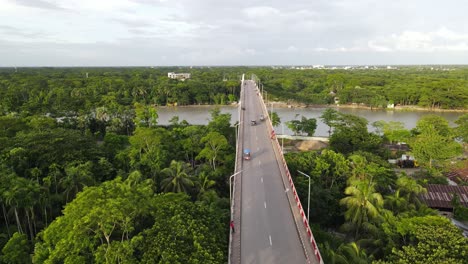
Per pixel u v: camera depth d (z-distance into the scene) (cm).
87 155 6375
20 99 14988
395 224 4119
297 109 17688
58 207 5047
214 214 3825
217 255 2952
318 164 6112
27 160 5866
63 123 10144
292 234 3797
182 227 3139
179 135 8738
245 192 4903
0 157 5709
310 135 10756
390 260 3275
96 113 10988
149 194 3866
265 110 10556
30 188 4325
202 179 5775
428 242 3206
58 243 2997
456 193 5950
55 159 5916
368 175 5681
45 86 18500
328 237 4500
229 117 10144
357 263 3475
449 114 16000
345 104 18662
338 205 5391
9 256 3506
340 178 6066
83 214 3091
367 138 8494
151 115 11106
